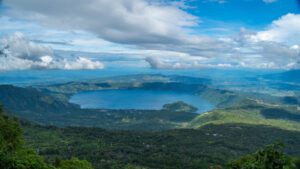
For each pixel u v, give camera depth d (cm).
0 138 7688
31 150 7838
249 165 5719
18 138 8756
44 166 7162
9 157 6488
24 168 6575
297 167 5856
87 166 9450
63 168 8788
